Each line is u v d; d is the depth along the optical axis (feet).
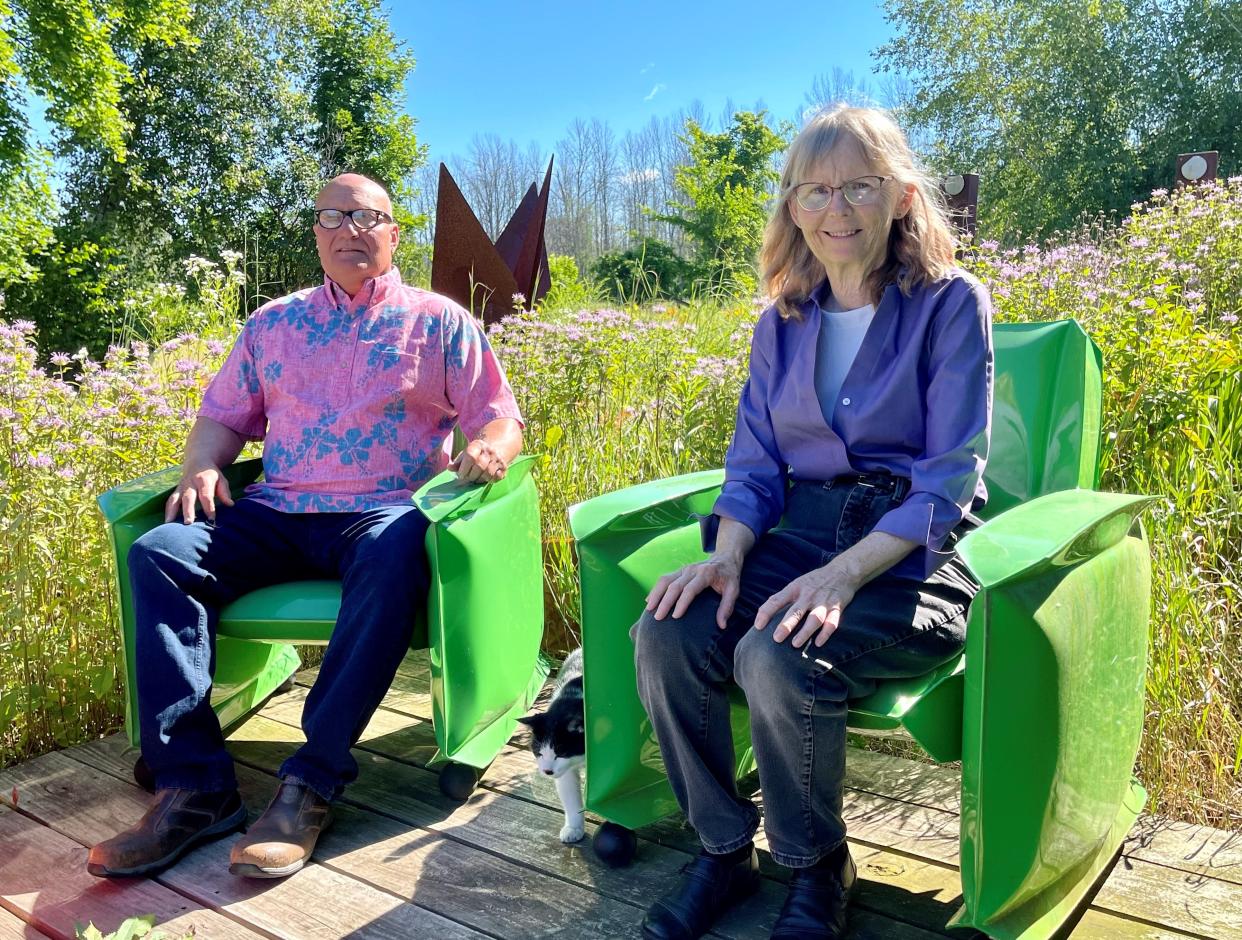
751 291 18.03
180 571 7.04
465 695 7.41
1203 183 18.88
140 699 6.84
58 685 8.84
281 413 8.03
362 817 7.23
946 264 6.05
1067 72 55.36
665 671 5.50
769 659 5.07
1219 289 13.42
